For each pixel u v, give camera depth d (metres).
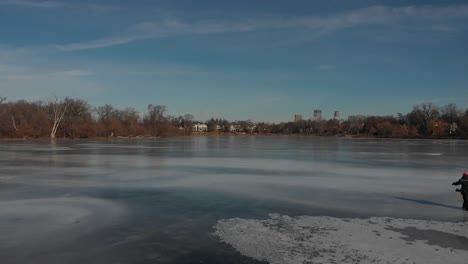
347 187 23.30
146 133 150.75
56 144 81.12
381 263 10.28
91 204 18.17
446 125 149.75
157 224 14.51
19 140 105.00
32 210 16.91
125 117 147.38
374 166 36.06
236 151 60.56
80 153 52.62
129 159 43.28
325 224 14.39
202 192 21.48
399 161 41.53
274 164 38.00
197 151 59.75
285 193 21.19
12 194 20.81
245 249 11.58
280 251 11.36
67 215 15.98
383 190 22.22
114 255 11.16
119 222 14.84
